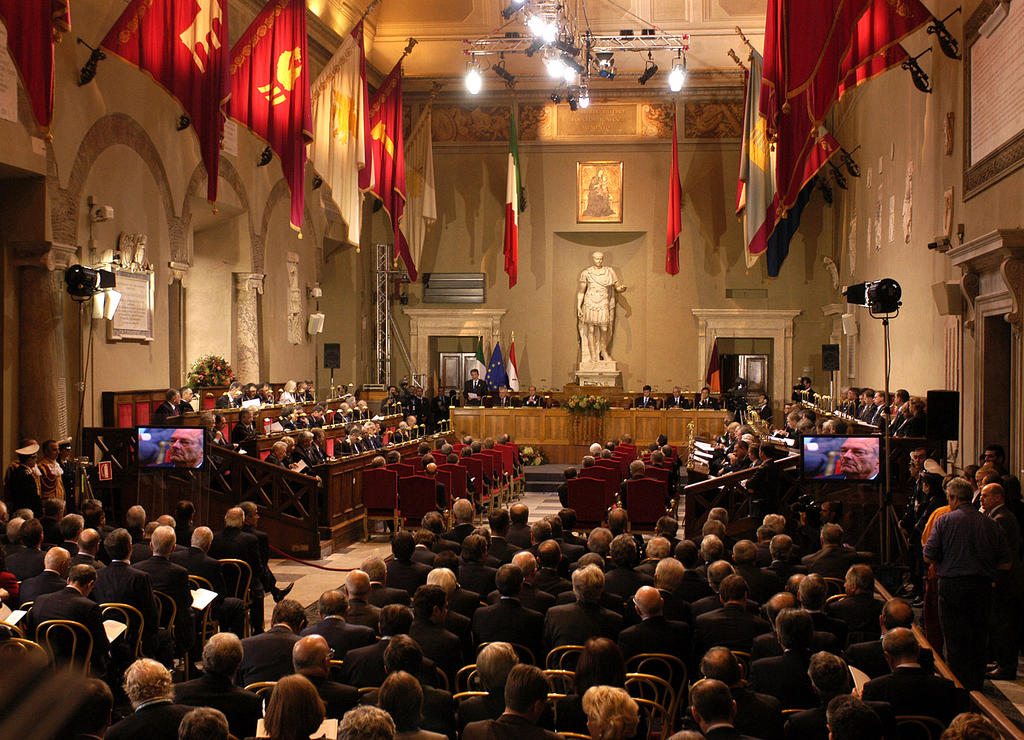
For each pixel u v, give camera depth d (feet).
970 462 44.04
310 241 77.66
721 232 92.73
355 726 10.28
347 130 62.49
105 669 19.57
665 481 48.24
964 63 44.98
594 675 14.51
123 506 42.75
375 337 92.48
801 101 52.37
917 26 44.42
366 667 17.02
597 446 57.93
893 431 46.88
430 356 95.86
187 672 23.32
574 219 94.02
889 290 34.88
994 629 26.27
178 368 62.08
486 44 89.25
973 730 10.00
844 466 36.09
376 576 22.20
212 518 43.96
